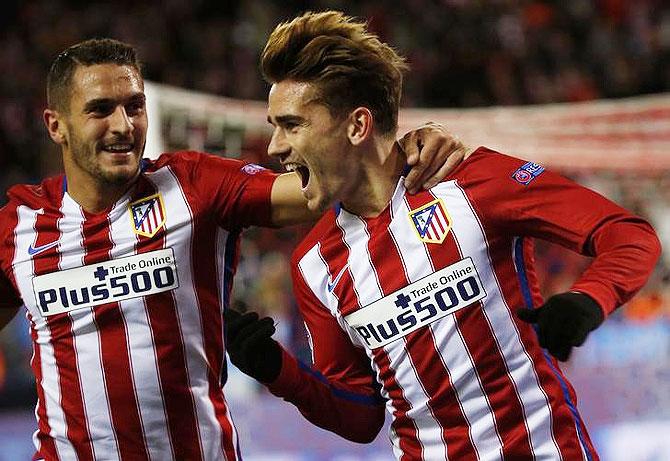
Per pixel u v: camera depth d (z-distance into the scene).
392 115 10.66
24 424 23.75
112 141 11.11
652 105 28.34
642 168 28.42
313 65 10.23
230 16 45.31
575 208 10.01
